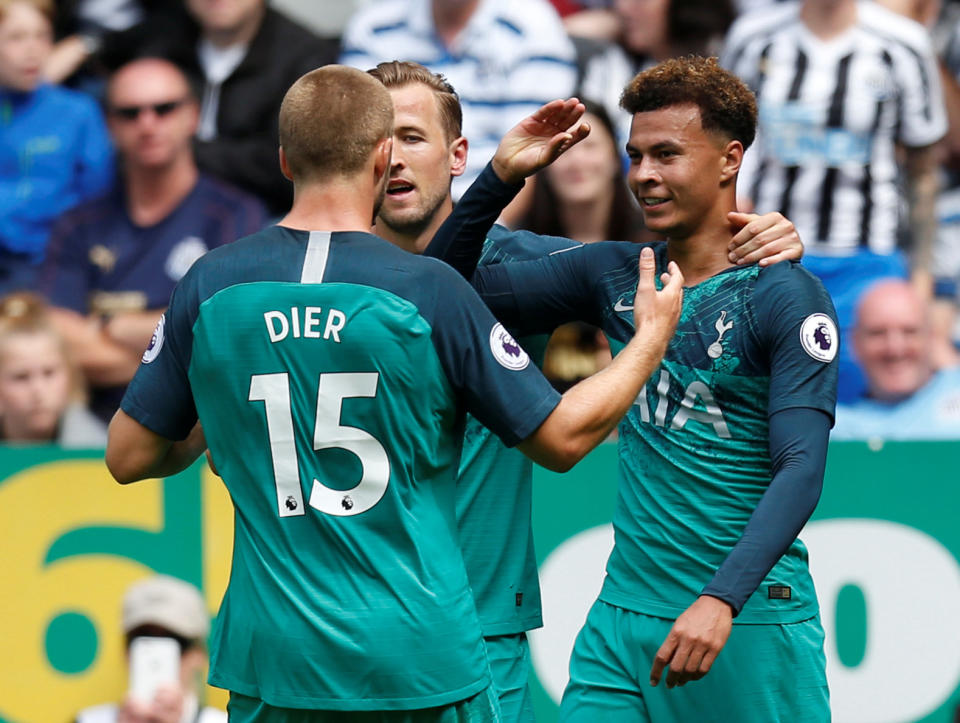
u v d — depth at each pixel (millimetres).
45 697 15898
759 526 9258
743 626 10305
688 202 10094
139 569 16062
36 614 15953
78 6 20578
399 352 8461
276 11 20375
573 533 16000
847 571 16141
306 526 8562
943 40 21031
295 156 8867
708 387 10188
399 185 11227
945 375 19234
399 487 8578
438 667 8562
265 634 8602
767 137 19719
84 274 19453
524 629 11492
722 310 10133
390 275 8570
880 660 16125
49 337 18484
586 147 18609
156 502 16109
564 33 20219
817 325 9773
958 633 16172
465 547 11180
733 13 20391
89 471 16094
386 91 9062
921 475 16219
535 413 8578
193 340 8742
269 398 8555
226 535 16125
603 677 10820
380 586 8523
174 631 15984
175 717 15953
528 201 18984
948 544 16203
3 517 15961
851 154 19562
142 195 19516
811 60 19672
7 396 18250
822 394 9688
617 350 10641
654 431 10492
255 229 19625
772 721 10344
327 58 20438
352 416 8500
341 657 8469
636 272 10570
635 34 20516
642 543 10578
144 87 19328
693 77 10070
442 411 8688
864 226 19531
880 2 20734
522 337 11352
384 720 8609
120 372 19016
